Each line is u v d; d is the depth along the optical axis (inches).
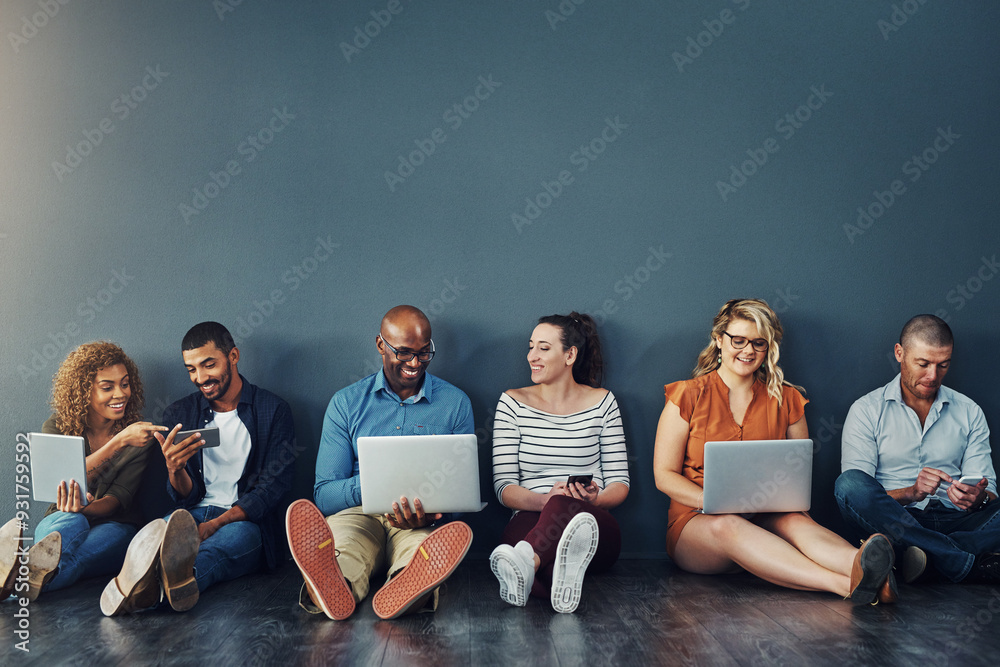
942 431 110.0
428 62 120.5
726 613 84.0
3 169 116.2
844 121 122.4
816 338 120.5
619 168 120.6
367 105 119.8
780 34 122.9
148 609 86.0
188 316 117.0
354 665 67.7
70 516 96.7
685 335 119.6
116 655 70.2
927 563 98.8
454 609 86.4
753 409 106.9
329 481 104.2
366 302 118.2
